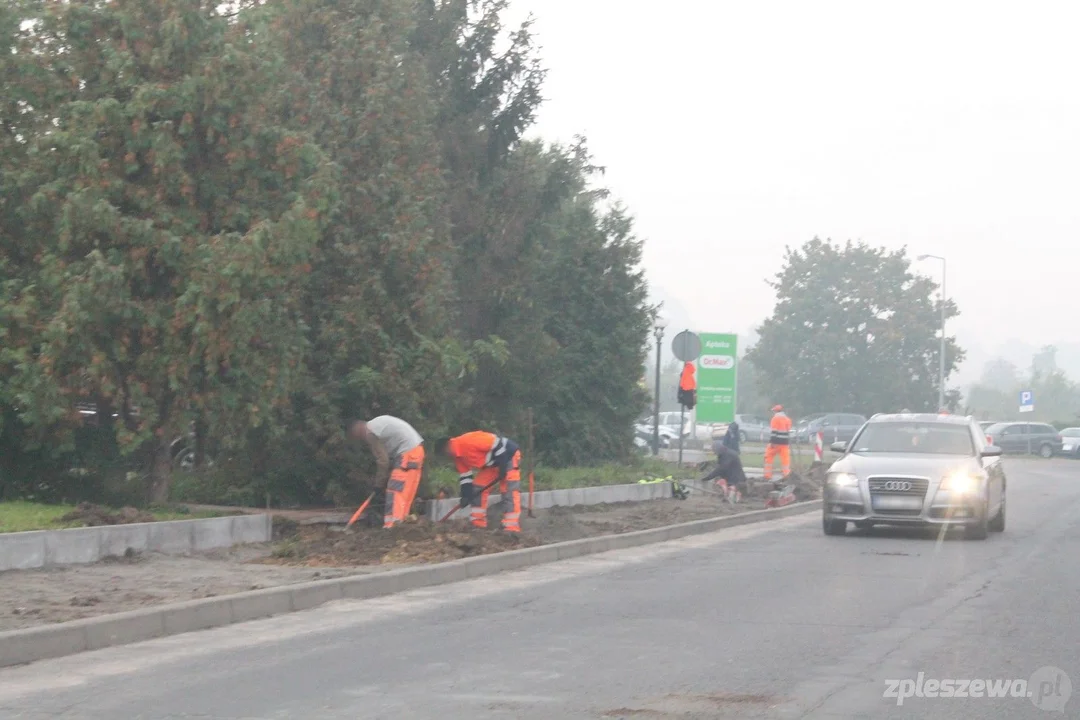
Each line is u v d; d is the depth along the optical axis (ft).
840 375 265.34
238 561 47.21
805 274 271.28
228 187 54.34
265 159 54.49
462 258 84.07
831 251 270.46
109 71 51.75
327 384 61.16
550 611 38.37
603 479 86.17
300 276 56.29
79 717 24.95
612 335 102.58
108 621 32.63
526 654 31.22
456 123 84.48
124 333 50.65
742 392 388.57
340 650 31.91
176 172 51.49
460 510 63.77
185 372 50.83
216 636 34.06
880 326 265.54
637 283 104.32
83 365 50.06
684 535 65.05
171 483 63.82
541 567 50.39
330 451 61.82
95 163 49.75
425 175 65.51
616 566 50.78
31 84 52.37
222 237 50.96
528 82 87.40
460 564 46.42
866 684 27.66
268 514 54.29
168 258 50.62
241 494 62.90
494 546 52.29
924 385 266.57
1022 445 225.56
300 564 47.03
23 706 25.89
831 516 63.87
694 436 146.30
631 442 105.19
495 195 87.51
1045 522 74.64
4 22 52.29
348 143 63.05
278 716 24.88
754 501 88.58
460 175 84.94
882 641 32.86
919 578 46.34
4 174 51.75
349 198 61.98
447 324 67.97
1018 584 44.57
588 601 40.50
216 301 50.44
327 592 40.16
